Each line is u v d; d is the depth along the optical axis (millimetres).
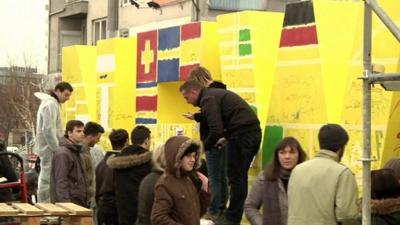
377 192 6508
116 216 9336
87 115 15711
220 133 8711
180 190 6730
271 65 10188
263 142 9820
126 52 14500
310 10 9172
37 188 12578
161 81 12859
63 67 16906
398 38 5523
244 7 25422
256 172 9867
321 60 8969
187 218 6723
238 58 10406
